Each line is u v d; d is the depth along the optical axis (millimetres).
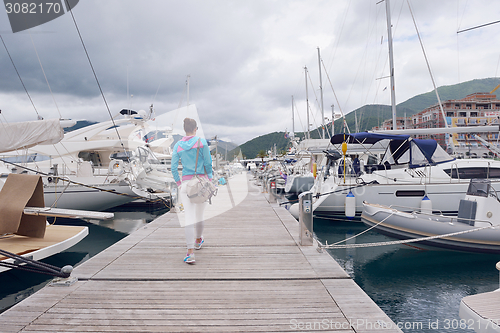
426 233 5883
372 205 7070
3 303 3984
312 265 3551
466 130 7875
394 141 9383
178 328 2154
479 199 5570
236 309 2451
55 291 2789
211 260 3740
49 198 9055
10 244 4250
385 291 4586
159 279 3100
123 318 2291
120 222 10047
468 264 5711
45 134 6898
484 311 2035
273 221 6422
